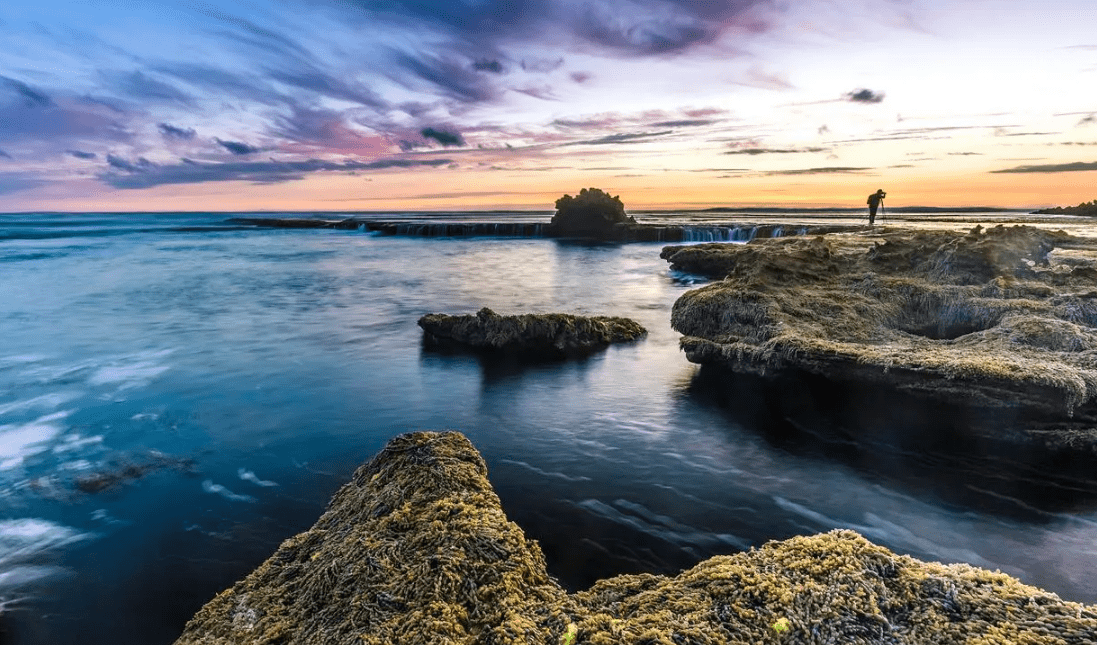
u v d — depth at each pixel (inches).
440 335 684.1
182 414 454.0
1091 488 304.2
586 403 461.1
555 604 164.6
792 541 181.2
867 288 552.1
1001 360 361.7
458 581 173.0
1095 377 331.3
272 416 446.6
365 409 458.3
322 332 737.6
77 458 374.9
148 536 285.7
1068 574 235.9
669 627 143.6
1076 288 503.8
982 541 260.8
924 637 136.6
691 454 362.3
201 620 195.6
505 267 1497.3
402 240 2465.6
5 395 499.8
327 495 325.1
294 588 193.2
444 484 233.1
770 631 140.5
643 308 890.7
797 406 441.4
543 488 319.3
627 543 264.1
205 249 2042.3
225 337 713.0
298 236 2770.7
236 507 312.8
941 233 668.7
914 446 362.9
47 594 243.4
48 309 904.3
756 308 513.3
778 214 5265.8
